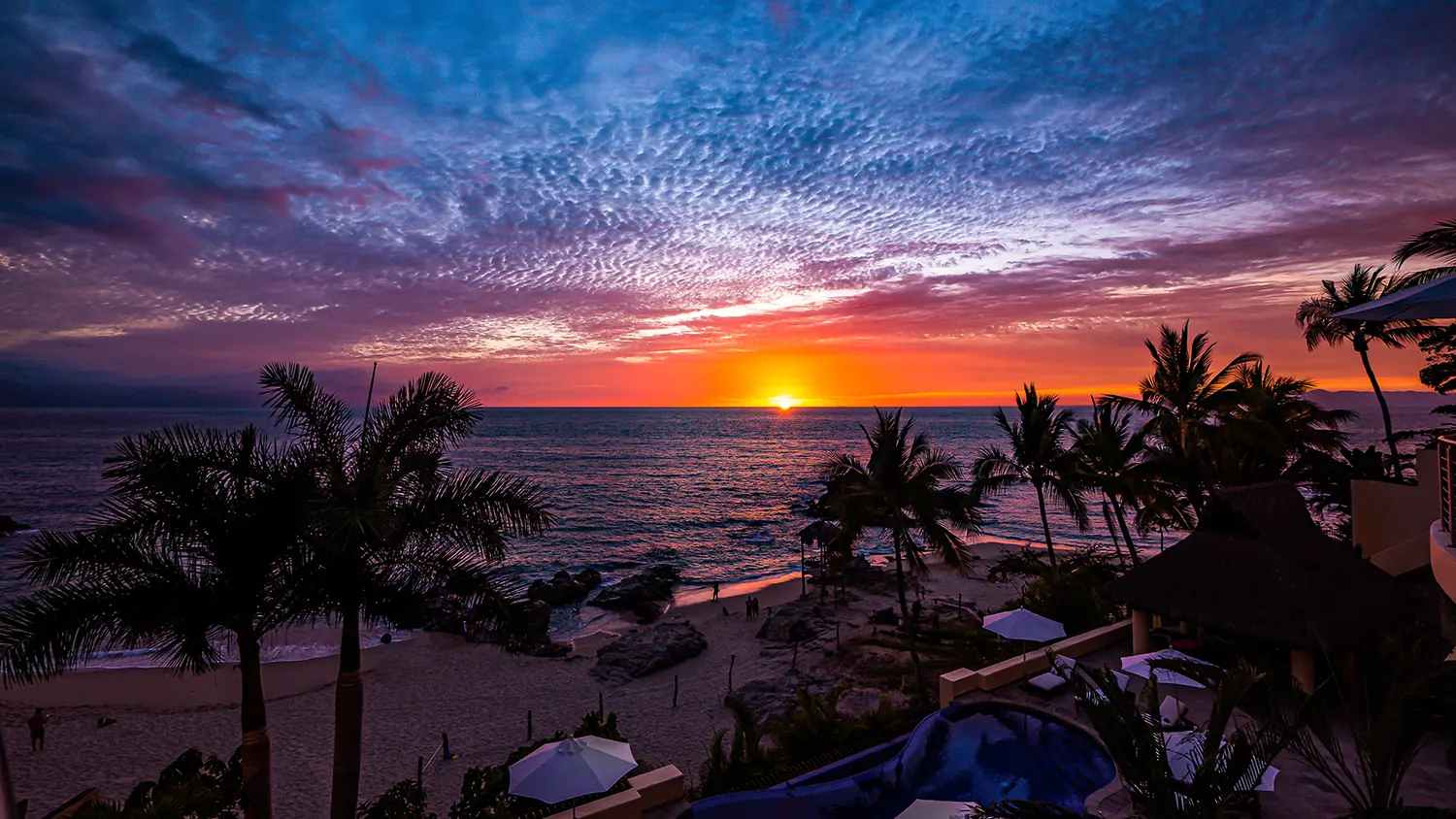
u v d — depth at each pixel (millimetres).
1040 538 69875
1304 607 13438
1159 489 29156
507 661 35438
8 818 2062
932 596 44594
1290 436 29016
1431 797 10461
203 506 12203
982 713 15203
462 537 13109
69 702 29672
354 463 13031
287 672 33344
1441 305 8344
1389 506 18984
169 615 11297
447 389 13875
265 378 13391
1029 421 29031
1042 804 8789
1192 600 15398
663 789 12641
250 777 12375
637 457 167250
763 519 83562
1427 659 9008
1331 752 8586
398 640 38281
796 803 12688
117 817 11828
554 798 11117
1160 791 8273
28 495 97062
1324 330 26562
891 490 23031
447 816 20844
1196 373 27828
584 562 62375
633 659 34344
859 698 23609
